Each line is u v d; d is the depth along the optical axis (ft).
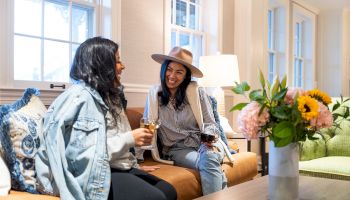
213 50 13.70
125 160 6.13
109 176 5.20
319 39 22.81
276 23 18.84
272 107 4.63
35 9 8.28
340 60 22.11
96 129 5.29
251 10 14.26
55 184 4.97
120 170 5.99
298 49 21.72
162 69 8.30
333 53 22.36
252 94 4.79
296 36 21.42
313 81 22.26
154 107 8.21
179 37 12.96
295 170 4.82
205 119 8.45
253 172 9.25
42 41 8.42
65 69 8.97
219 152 7.95
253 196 5.08
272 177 4.87
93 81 5.58
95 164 5.08
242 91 4.93
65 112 5.17
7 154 5.06
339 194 5.30
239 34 14.51
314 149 8.87
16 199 4.46
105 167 5.18
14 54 7.83
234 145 9.76
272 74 18.71
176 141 8.25
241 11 14.48
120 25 9.75
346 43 22.49
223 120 10.57
